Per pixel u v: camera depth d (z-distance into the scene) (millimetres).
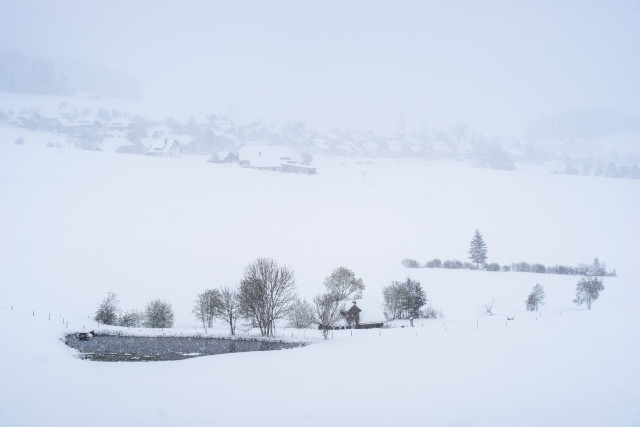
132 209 123000
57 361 39031
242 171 190375
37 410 27719
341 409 27297
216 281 81125
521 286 82688
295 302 66625
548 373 31766
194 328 62594
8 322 48156
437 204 158875
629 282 84000
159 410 27672
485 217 143625
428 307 72562
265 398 29594
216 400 29344
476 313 69938
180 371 37750
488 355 38094
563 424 23328
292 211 138000
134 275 81562
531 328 48781
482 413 25562
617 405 25328
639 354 34812
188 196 141875
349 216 137250
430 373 34000
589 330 44562
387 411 26734
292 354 44531
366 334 55281
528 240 120312
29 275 75688
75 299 68562
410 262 95938
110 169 163375
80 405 28594
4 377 33094
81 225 106375
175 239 104812
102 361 43312
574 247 114000
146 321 63281
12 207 111750
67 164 160750
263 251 101375
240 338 57781
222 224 119500
